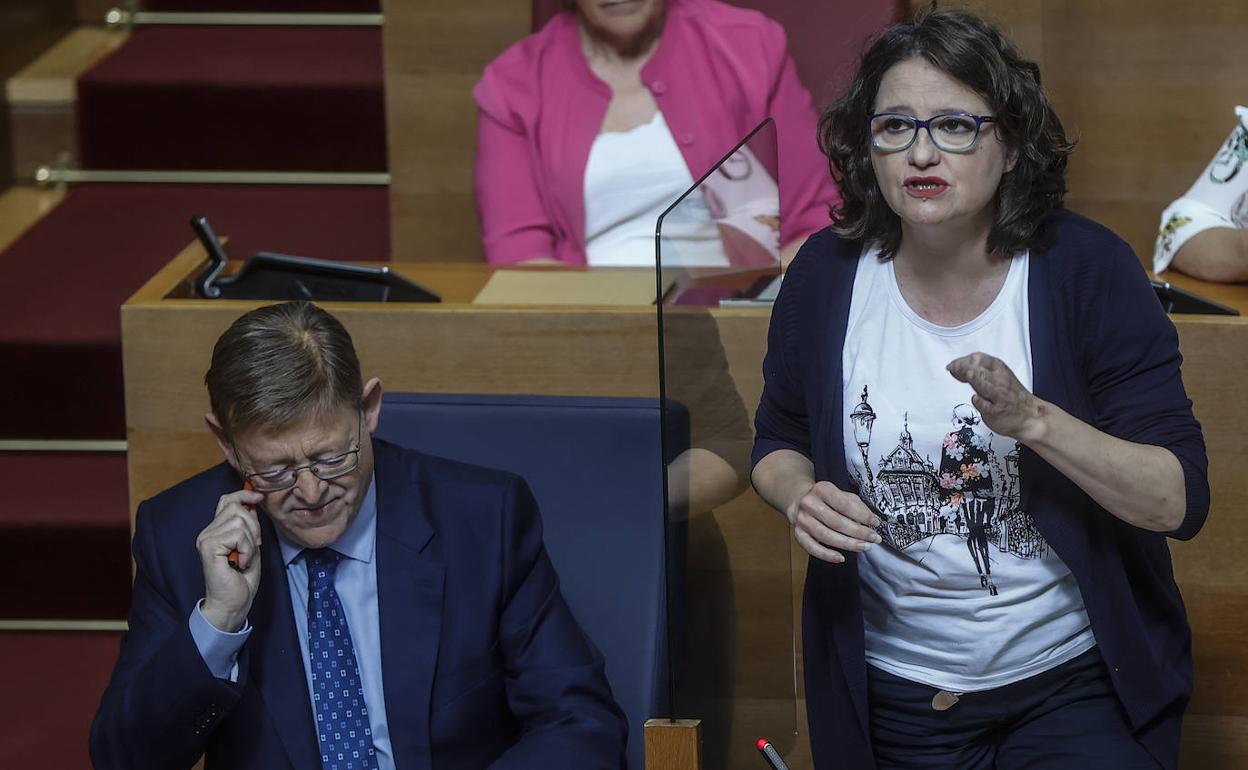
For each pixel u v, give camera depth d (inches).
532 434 300.5
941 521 251.6
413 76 519.2
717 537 241.4
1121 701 253.3
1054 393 244.5
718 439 242.2
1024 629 253.0
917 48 237.3
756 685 259.8
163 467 360.5
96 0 626.5
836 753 273.7
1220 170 387.5
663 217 213.9
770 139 279.3
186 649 246.7
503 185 452.1
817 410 258.1
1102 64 476.1
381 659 264.2
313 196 560.7
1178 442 239.3
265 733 257.1
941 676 259.6
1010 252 244.7
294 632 261.6
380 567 265.1
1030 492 245.4
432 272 393.1
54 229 532.7
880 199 251.8
